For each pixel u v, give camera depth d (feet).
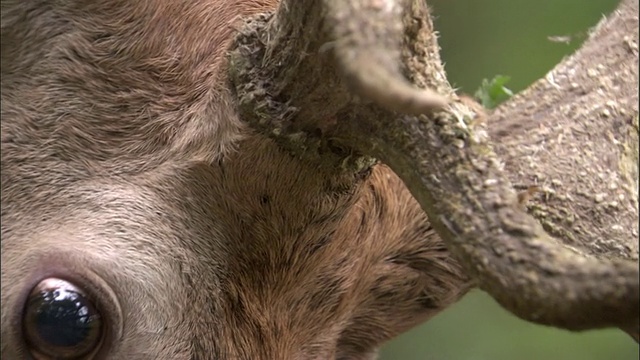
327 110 12.75
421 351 17.08
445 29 19.38
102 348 12.94
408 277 13.28
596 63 12.80
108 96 13.00
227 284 13.00
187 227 12.96
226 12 13.02
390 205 13.19
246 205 12.94
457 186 12.56
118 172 12.98
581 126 12.75
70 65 13.00
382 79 12.32
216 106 12.91
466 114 12.60
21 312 12.92
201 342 13.00
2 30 13.00
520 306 12.48
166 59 13.00
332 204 12.94
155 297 12.94
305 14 12.67
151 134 12.98
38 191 12.96
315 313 13.14
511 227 12.50
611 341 16.99
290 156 12.87
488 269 12.50
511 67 18.83
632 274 12.42
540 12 19.07
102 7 13.01
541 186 12.69
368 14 12.35
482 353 16.97
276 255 13.00
